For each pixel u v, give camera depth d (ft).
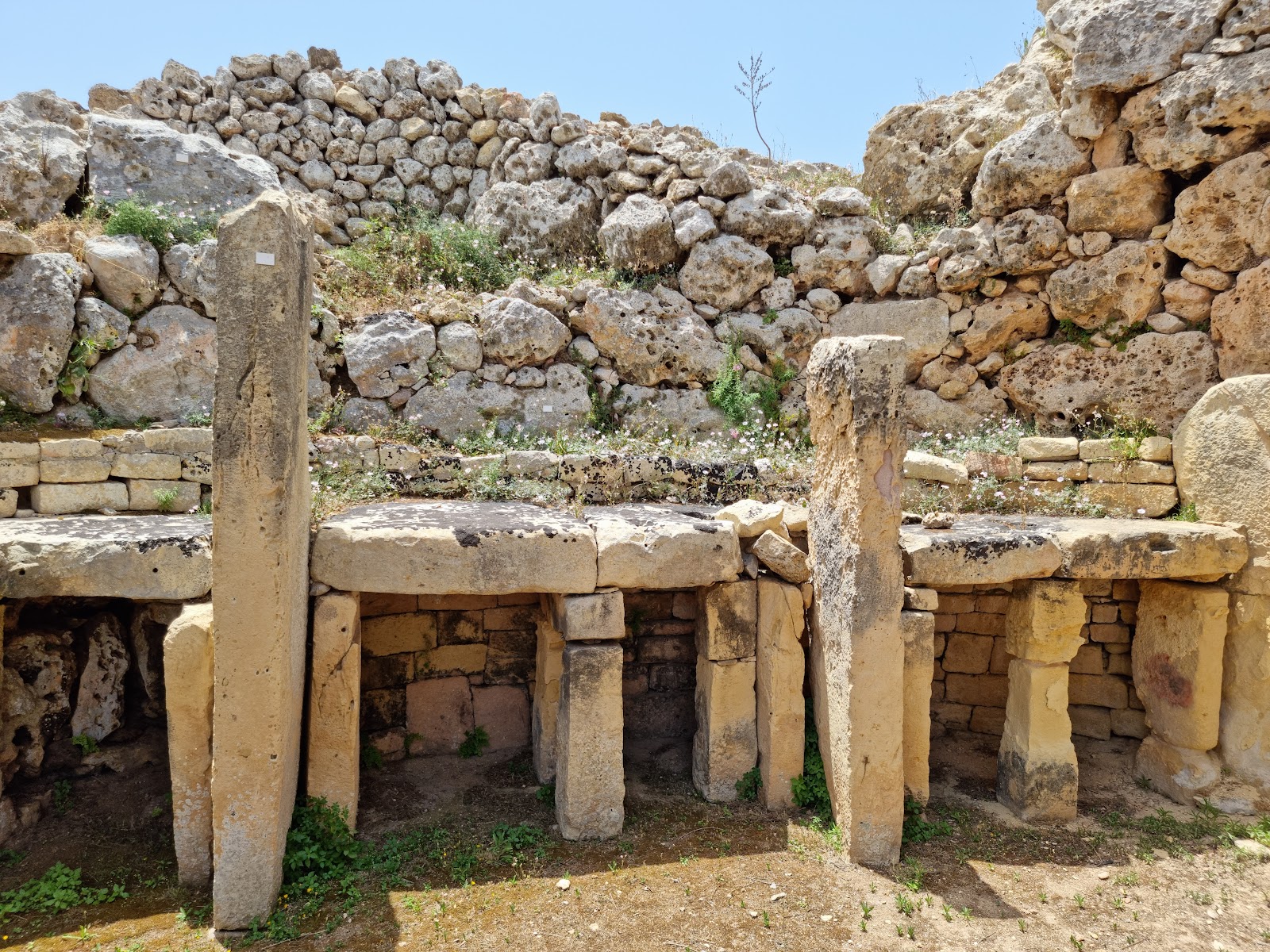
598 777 13.76
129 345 17.66
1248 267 18.48
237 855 11.25
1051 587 14.79
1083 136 20.29
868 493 12.69
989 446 20.53
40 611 14.64
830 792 14.12
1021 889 12.87
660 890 12.42
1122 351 20.16
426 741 16.90
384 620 16.31
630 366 22.27
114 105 24.64
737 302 23.35
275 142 25.43
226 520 10.87
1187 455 17.20
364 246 24.03
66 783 14.11
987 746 18.19
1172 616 16.34
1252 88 17.52
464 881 12.60
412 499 17.35
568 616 13.50
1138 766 17.08
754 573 14.89
